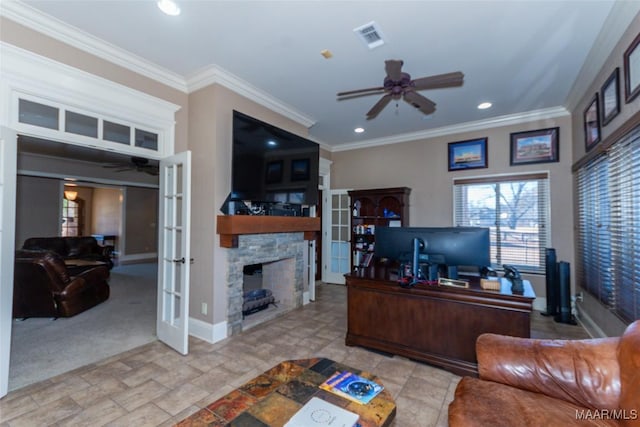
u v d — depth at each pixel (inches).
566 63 118.0
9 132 85.9
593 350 60.2
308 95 148.7
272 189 142.5
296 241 169.0
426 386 92.4
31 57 91.3
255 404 56.2
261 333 133.4
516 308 91.6
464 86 138.4
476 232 104.4
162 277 124.8
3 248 83.7
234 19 93.0
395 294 111.1
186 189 112.1
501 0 84.7
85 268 201.5
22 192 268.7
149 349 116.3
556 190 167.6
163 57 115.5
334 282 241.9
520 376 61.4
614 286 107.5
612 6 86.6
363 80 133.5
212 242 125.6
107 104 109.4
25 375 96.3
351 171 241.8
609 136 102.3
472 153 192.4
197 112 132.9
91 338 126.3
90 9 88.9
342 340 125.8
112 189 371.6
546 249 159.6
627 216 96.2
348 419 51.4
